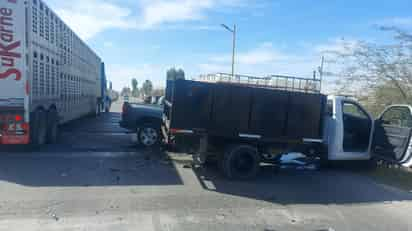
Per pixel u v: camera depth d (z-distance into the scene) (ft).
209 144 22.13
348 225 14.70
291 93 21.97
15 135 24.84
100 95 79.61
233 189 19.57
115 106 136.26
